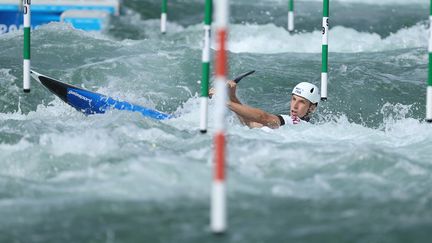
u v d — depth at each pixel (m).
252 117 33.31
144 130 30.02
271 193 23.14
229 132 31.55
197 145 28.20
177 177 24.09
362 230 20.41
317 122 36.91
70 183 24.19
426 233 20.22
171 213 21.47
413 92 41.53
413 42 59.81
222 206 19.20
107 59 44.47
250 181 24.16
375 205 22.27
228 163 25.89
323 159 26.45
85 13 61.84
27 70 34.94
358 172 25.28
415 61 48.56
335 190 23.58
